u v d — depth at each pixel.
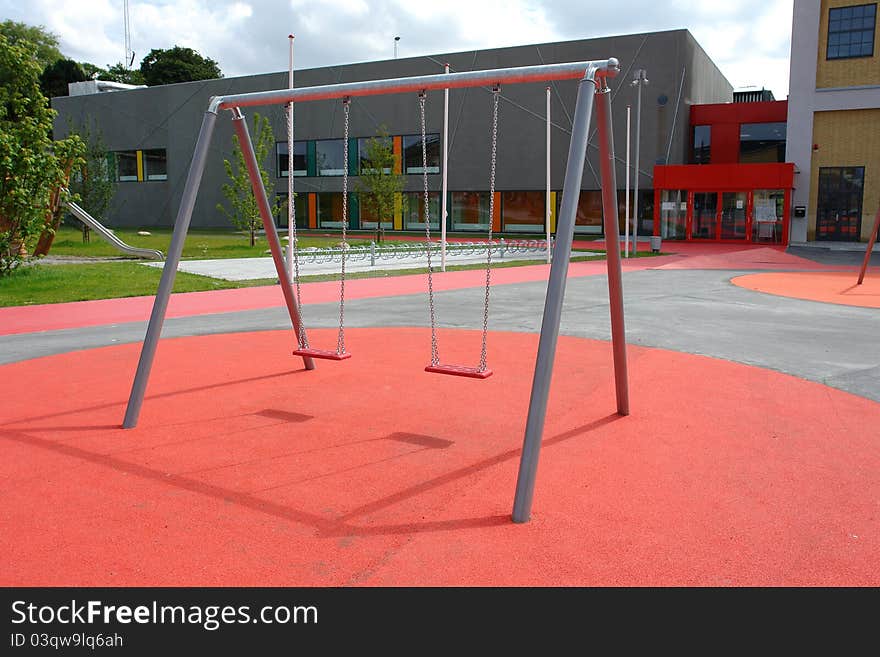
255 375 7.46
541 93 40.16
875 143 33.03
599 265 23.44
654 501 4.19
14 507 4.09
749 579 3.30
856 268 22.39
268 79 47.31
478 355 8.52
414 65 43.25
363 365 7.97
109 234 25.17
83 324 11.37
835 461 4.88
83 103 53.97
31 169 16.80
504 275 20.20
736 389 6.88
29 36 73.75
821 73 33.56
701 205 34.72
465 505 4.12
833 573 3.36
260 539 3.68
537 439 4.01
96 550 3.57
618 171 38.94
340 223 46.84
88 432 5.50
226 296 15.13
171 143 51.09
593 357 8.37
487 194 42.62
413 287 17.11
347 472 4.64
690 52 38.22
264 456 4.95
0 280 16.80
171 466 4.75
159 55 85.44
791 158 34.38
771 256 27.42
